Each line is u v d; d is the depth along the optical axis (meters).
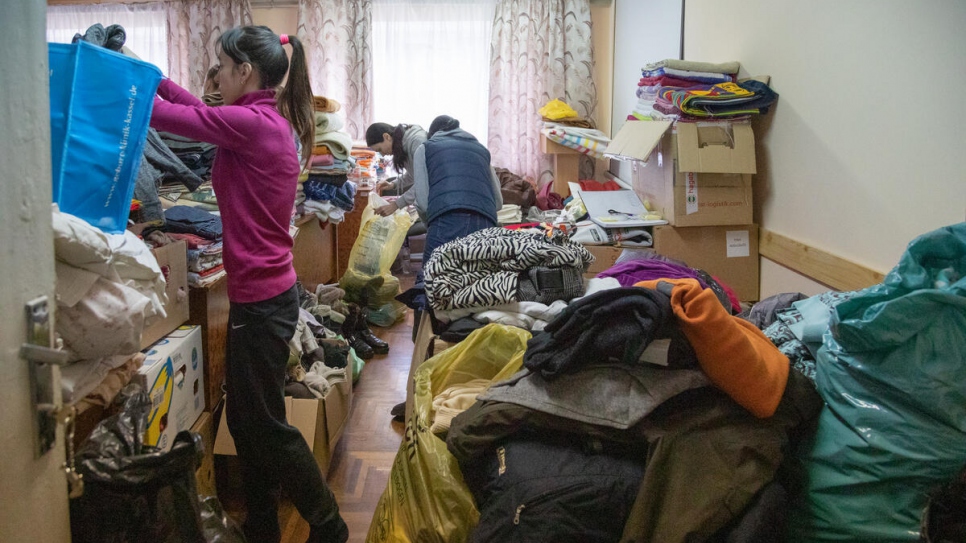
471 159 2.91
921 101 1.81
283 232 1.71
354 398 2.99
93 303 1.09
